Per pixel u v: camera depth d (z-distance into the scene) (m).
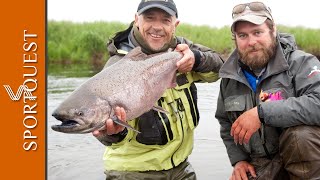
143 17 1.73
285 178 1.68
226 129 1.84
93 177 1.97
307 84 1.58
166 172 1.81
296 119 1.52
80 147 2.42
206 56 1.79
